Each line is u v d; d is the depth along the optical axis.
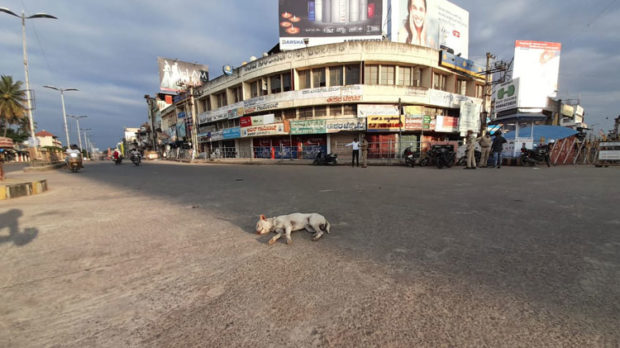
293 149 21.81
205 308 1.59
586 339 1.25
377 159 17.28
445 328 1.36
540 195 4.80
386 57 19.06
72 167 13.63
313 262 2.20
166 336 1.35
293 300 1.65
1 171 7.23
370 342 1.27
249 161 21.16
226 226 3.31
